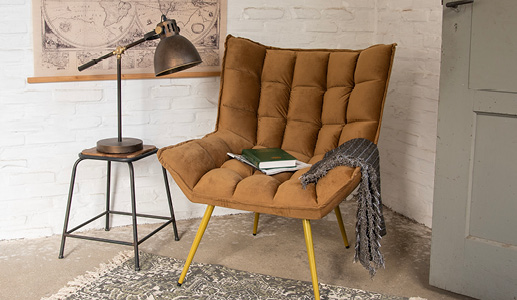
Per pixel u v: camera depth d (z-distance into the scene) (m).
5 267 2.37
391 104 3.12
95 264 2.42
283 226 2.86
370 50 2.39
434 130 2.80
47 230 2.71
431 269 2.20
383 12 3.09
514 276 2.00
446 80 2.04
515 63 1.88
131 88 2.73
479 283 2.08
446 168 2.09
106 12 2.61
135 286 2.21
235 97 2.55
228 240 2.68
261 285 2.23
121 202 2.82
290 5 2.95
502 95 1.92
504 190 1.98
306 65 2.56
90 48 2.62
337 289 2.20
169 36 2.31
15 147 2.59
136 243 2.34
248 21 2.88
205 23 2.79
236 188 2.06
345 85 2.48
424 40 2.82
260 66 2.62
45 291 2.18
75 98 2.64
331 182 1.93
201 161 2.19
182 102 2.84
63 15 2.55
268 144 2.56
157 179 2.87
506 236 2.00
